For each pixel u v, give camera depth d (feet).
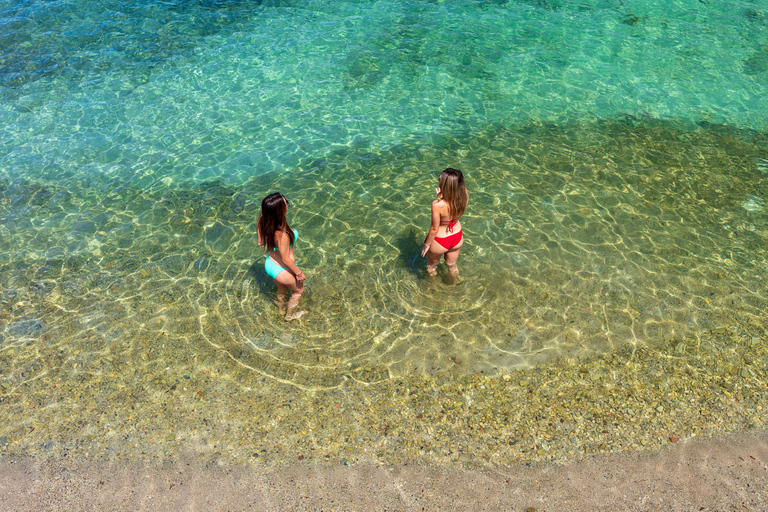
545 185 25.80
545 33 42.29
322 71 37.24
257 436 14.82
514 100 33.86
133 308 19.17
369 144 29.71
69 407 15.69
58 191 26.12
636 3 47.52
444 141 29.86
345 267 20.95
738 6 46.55
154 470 14.02
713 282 19.74
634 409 15.26
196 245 22.36
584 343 17.46
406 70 37.29
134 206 25.00
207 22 44.21
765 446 14.20
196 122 31.89
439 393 15.94
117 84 35.55
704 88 34.78
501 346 17.46
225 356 17.25
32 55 38.75
